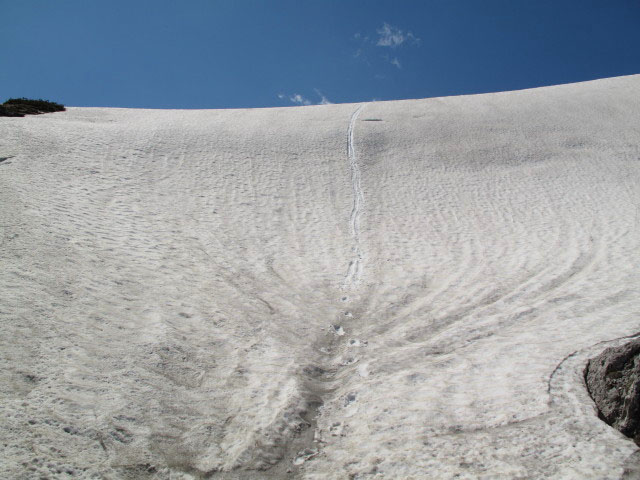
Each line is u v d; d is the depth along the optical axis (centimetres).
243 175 1778
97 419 473
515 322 807
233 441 478
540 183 1889
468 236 1409
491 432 456
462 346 721
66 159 1577
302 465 452
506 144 2317
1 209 1038
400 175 1944
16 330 604
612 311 800
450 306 927
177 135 2086
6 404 465
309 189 1739
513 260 1206
